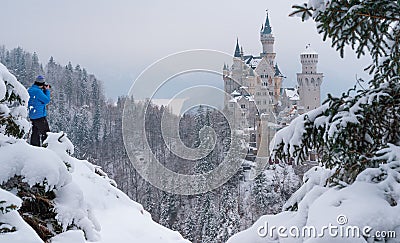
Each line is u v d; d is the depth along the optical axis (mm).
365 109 4070
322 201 3711
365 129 4055
